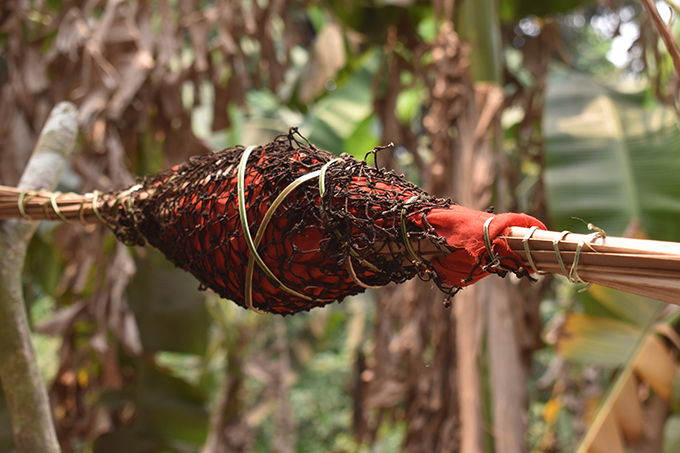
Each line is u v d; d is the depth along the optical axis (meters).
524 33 5.39
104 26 3.89
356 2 4.96
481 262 1.33
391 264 1.38
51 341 10.52
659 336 3.95
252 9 4.44
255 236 1.40
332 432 11.55
